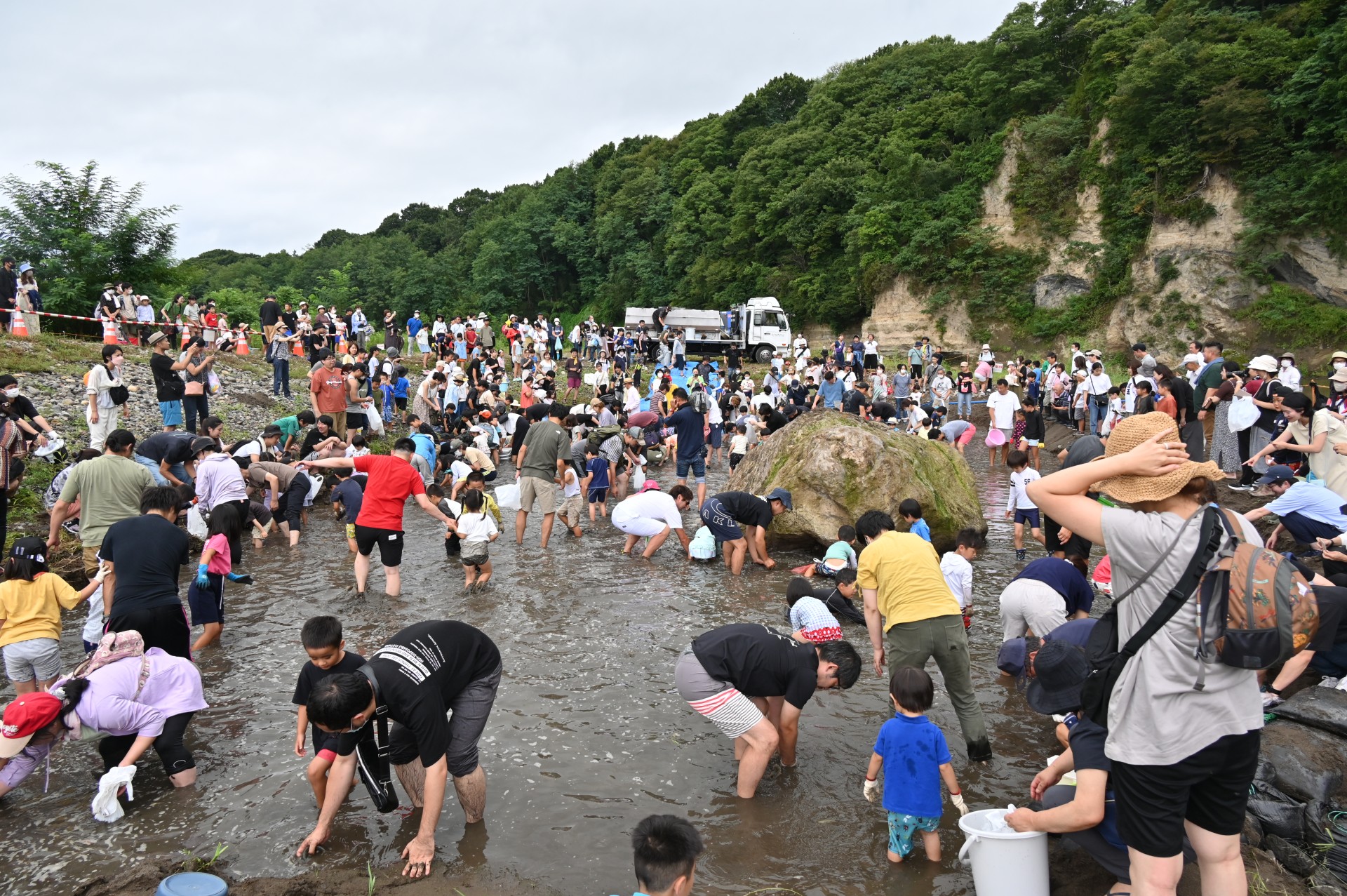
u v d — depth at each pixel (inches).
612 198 2559.1
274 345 777.6
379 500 341.4
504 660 282.0
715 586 366.3
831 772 211.2
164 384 531.2
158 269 1012.5
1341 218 1043.3
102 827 187.8
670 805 195.8
